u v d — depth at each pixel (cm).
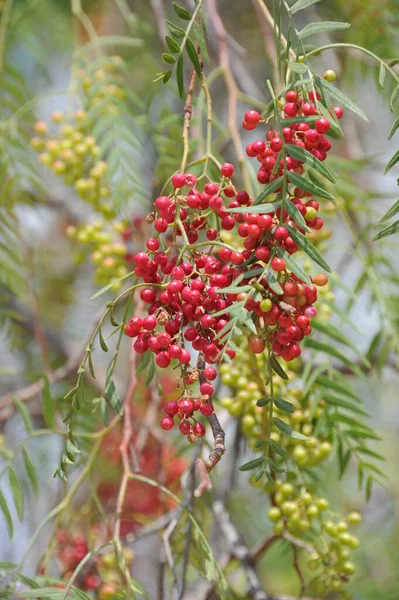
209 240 92
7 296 155
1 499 108
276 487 110
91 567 118
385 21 154
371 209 131
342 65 163
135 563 162
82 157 128
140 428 146
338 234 163
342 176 131
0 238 149
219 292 87
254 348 89
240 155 112
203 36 95
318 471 143
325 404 111
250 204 91
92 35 138
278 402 90
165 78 94
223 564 130
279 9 93
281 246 87
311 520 109
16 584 102
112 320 92
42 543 159
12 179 137
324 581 110
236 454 122
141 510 143
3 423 143
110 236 131
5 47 155
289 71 92
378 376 121
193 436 90
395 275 131
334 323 120
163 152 133
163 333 89
